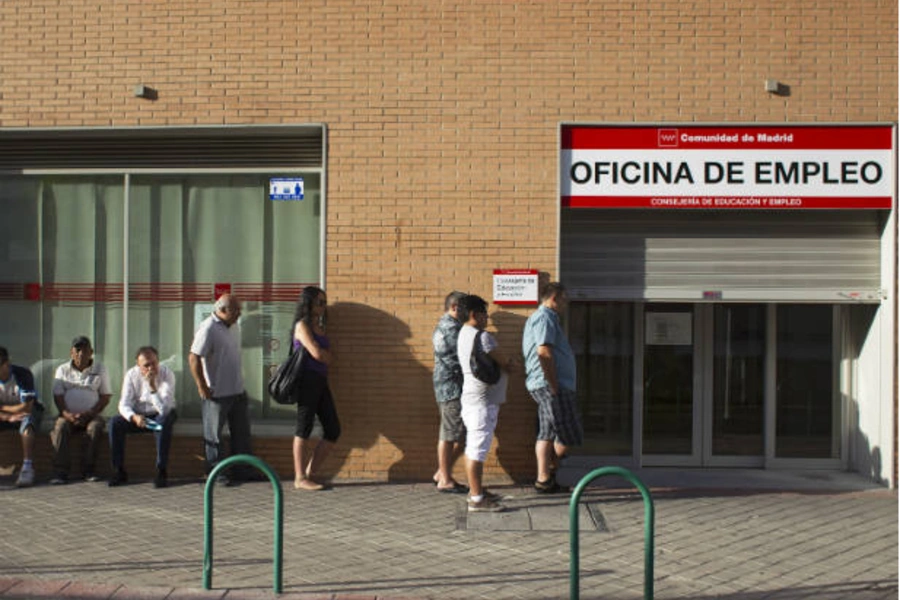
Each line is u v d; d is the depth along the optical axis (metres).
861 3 8.62
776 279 8.78
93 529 7.00
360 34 8.78
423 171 8.73
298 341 8.26
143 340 9.37
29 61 9.02
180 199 9.32
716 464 9.64
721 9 8.65
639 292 8.83
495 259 8.68
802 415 9.65
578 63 8.68
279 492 5.58
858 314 9.34
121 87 8.95
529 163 8.68
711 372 9.67
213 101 8.87
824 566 6.28
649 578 5.22
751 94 8.62
